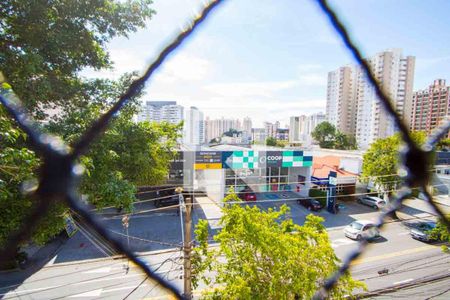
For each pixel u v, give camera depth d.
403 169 1.70
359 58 1.39
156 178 13.77
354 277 10.77
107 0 6.84
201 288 9.14
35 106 5.84
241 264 6.35
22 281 10.34
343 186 22.42
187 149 22.91
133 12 7.30
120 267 11.28
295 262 6.33
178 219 17.56
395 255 13.06
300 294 6.09
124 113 7.21
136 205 20.17
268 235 6.43
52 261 11.95
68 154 1.61
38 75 5.59
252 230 6.37
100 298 9.31
